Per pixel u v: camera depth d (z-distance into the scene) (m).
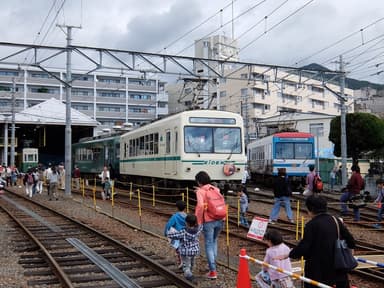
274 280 6.21
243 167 20.02
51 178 23.95
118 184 31.42
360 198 16.47
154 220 16.14
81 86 85.56
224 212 8.26
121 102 88.06
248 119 57.31
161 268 8.55
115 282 8.05
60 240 12.35
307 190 16.42
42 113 52.09
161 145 21.69
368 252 10.77
